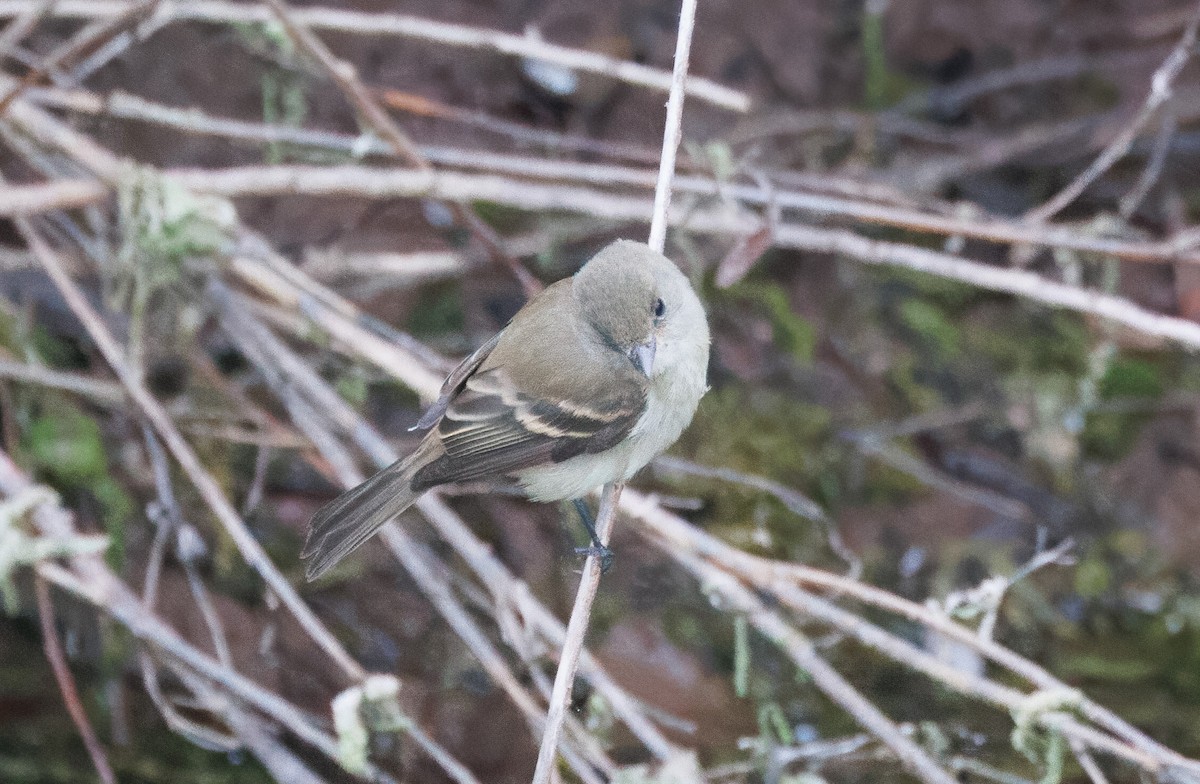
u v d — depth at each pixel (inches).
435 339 459.5
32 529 327.6
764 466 445.1
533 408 322.3
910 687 390.3
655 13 518.3
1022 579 424.5
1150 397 467.8
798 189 492.1
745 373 470.3
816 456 451.2
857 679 393.1
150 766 361.4
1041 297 364.8
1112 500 446.6
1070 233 423.8
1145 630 410.0
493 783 363.3
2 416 399.5
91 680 375.6
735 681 379.2
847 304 490.0
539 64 498.0
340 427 389.1
